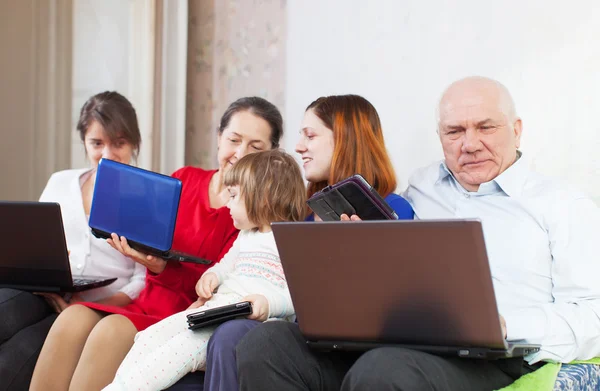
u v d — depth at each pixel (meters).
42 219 2.02
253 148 2.40
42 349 1.96
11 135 3.18
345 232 1.43
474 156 1.96
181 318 1.89
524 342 1.69
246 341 1.60
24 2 3.16
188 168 2.50
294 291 1.53
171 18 3.11
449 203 2.05
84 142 2.56
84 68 3.18
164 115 3.13
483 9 2.50
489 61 2.49
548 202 1.84
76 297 2.27
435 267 1.37
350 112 2.12
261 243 2.00
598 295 1.72
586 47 2.30
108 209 2.08
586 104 2.31
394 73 2.70
